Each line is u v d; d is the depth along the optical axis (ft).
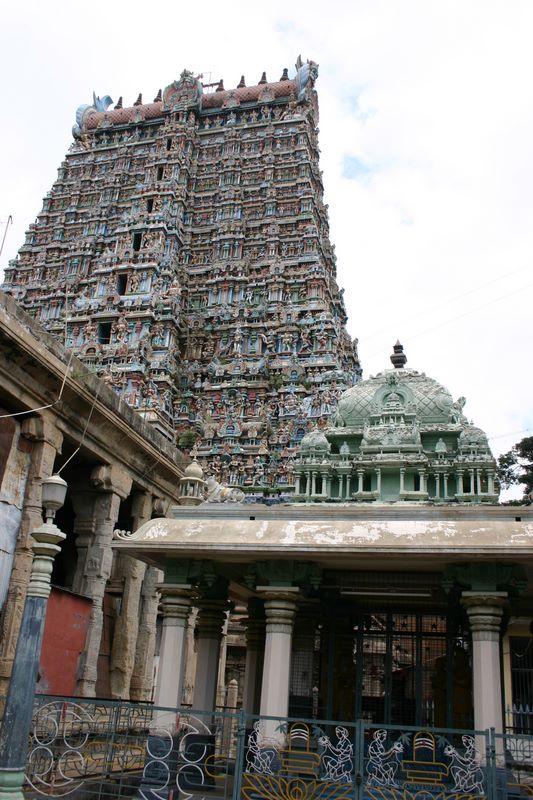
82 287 253.03
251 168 268.21
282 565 53.16
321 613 62.39
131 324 227.61
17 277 271.28
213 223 260.21
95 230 268.62
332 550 49.90
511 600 54.24
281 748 48.62
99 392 85.66
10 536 72.95
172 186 259.19
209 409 219.00
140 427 99.09
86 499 92.68
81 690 83.41
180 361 233.14
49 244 272.72
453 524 51.11
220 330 234.79
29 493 75.36
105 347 222.28
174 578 55.31
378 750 50.39
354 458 96.84
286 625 52.60
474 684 48.57
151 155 273.95
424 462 90.22
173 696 52.60
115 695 94.12
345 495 95.25
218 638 62.90
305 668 60.95
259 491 186.19
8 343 68.80
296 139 271.08
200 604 62.34
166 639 54.08
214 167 275.39
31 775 52.01
